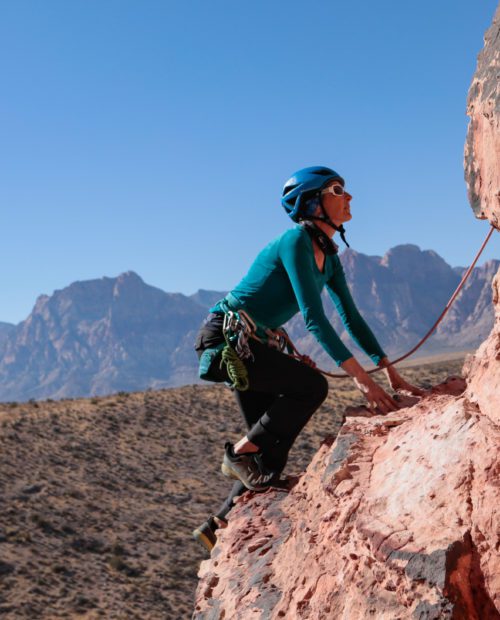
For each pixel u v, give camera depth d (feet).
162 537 182.29
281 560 12.98
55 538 175.73
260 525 14.73
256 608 12.11
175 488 214.69
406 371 361.10
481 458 9.26
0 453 224.12
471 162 11.16
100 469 223.30
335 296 15.75
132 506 200.03
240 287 14.60
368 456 12.07
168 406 281.33
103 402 283.79
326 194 14.35
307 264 14.01
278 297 14.25
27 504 191.42
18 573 154.81
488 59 10.61
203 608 14.01
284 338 14.64
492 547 8.50
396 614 8.68
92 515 190.70
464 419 10.21
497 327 10.83
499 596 8.23
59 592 149.18
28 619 135.23
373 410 14.30
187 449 244.63
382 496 10.32
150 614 143.54
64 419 259.60
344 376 14.84
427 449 10.43
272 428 14.69
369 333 15.62
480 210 11.09
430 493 9.54
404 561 8.73
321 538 11.50
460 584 8.30
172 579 161.07
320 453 14.46
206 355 14.66
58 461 224.74
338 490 11.48
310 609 10.59
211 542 16.69
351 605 9.48
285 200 14.80
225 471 15.51
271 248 14.46
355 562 9.84
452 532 8.78
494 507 8.65
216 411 280.92
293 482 15.85
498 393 10.02
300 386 14.33
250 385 14.47
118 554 170.60
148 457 235.40
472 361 11.30
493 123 10.02
